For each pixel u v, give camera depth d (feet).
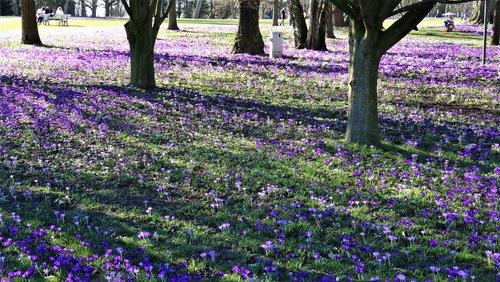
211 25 171.94
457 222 19.66
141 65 46.50
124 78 51.80
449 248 17.62
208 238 18.31
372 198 22.04
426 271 15.85
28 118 34.45
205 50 81.41
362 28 28.68
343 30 137.39
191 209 21.01
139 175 24.26
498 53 82.69
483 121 36.52
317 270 15.99
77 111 36.94
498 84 51.42
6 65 59.36
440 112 39.55
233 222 19.77
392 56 76.69
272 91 47.11
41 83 47.65
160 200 21.99
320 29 85.30
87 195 22.40
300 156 28.07
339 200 21.94
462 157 27.89
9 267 15.48
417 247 17.42
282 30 141.38
